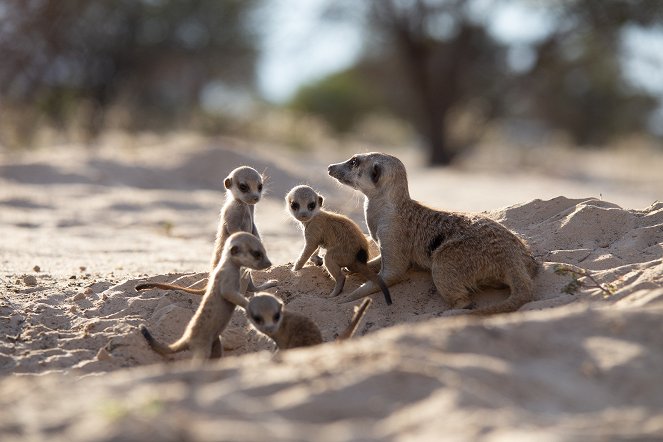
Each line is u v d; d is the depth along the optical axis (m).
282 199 24.33
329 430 4.88
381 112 71.50
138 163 26.53
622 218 10.52
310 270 10.60
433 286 9.89
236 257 8.38
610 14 45.88
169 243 16.12
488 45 50.12
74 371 8.28
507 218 11.29
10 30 36.12
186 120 49.41
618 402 5.67
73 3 38.75
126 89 45.53
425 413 5.09
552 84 59.88
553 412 5.38
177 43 46.38
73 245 15.34
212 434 4.63
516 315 7.52
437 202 26.58
